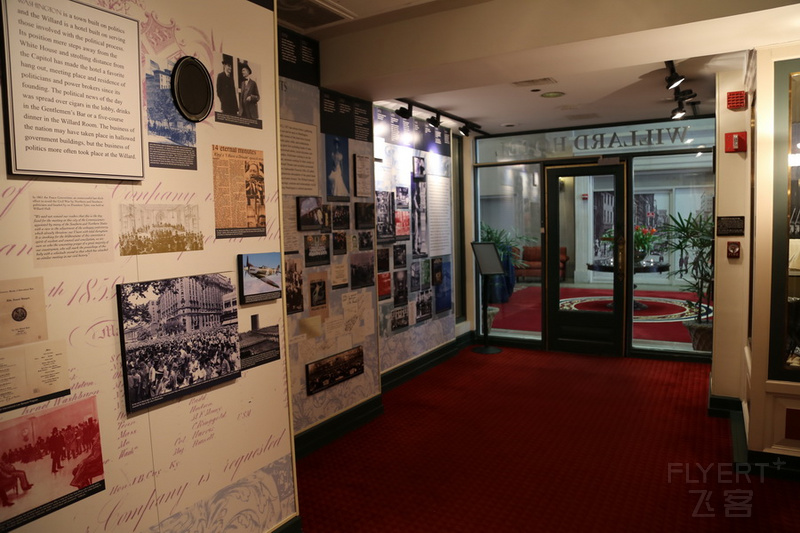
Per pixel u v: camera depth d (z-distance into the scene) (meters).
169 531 2.25
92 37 1.92
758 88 3.43
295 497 2.88
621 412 4.84
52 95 1.80
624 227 6.72
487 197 7.60
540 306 7.36
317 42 4.14
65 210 1.88
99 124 1.94
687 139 6.39
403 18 3.73
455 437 4.36
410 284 6.04
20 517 1.77
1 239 1.71
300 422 4.07
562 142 7.02
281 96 3.84
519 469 3.77
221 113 2.44
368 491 3.49
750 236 4.19
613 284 6.81
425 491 3.48
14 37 1.70
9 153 1.71
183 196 2.28
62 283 1.87
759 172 3.47
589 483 3.54
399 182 5.82
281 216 2.76
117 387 2.05
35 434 1.81
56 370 1.86
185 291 2.28
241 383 2.57
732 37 3.23
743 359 4.43
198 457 2.37
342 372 4.46
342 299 4.47
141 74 2.10
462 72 3.85
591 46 3.34
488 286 7.74
